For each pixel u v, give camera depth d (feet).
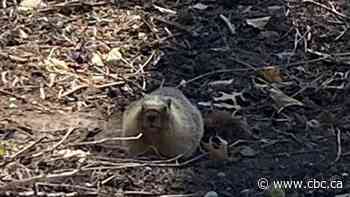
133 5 36.60
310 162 26.23
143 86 30.86
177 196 24.25
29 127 27.63
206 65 32.40
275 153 26.76
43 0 36.50
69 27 34.71
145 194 24.25
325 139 27.63
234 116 28.53
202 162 26.07
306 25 35.53
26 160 25.57
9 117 28.22
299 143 27.37
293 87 31.04
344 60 32.99
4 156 25.75
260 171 25.66
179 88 30.83
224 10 36.60
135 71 31.86
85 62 32.24
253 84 31.12
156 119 25.49
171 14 36.11
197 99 30.12
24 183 24.26
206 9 36.65
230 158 26.32
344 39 34.60
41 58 32.30
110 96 30.07
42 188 24.17
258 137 27.71
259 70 31.78
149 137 25.82
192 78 31.58
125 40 34.06
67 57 32.50
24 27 34.53
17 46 33.14
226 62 32.71
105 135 27.30
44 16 35.45
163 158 26.18
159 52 33.27
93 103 29.53
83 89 30.32
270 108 29.50
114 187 24.50
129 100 29.86
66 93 29.96
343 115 29.14
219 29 35.17
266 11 36.58
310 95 30.50
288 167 25.93
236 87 30.94
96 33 34.42
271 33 34.88
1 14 35.45
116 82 30.94
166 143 25.90
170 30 34.96
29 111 28.73
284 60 33.04
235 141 27.40
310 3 37.14
